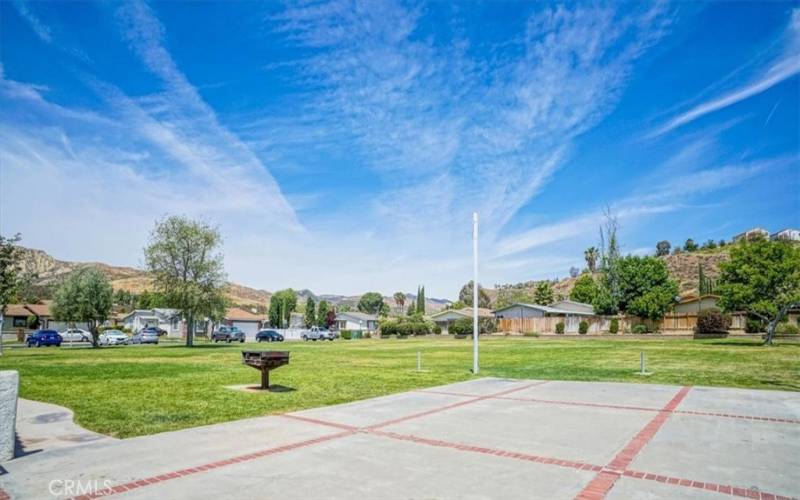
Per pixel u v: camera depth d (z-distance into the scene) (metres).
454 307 103.94
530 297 108.06
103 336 52.81
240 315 85.75
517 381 15.55
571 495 5.18
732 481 5.65
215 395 12.44
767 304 30.72
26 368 20.19
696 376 16.45
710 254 102.12
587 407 10.68
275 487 5.41
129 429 8.42
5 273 20.72
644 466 6.23
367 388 13.90
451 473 5.93
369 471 6.01
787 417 9.50
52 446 7.26
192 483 5.54
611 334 51.34
